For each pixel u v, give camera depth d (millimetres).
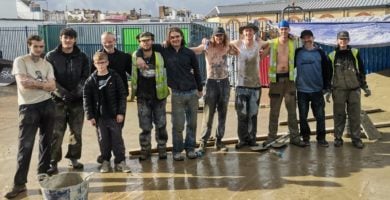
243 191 5590
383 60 13750
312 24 13203
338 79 7359
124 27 23797
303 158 6910
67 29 6000
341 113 7449
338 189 5590
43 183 4910
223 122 7383
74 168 6613
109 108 6258
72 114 6352
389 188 5586
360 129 7719
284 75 7375
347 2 54812
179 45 6562
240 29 7148
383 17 16422
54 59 6059
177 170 6441
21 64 5531
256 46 7156
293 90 7434
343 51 7367
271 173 6246
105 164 6445
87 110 6219
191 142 6984
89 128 9391
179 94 6680
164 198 5414
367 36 11438
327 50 13352
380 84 12625
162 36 23344
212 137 8117
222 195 5473
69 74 6121
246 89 7273
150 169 6520
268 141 7633
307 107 7492
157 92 6602
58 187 4992
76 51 6191
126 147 7891
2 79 18000
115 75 6238
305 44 7379
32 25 29516
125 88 6355
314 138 8133
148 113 6750
